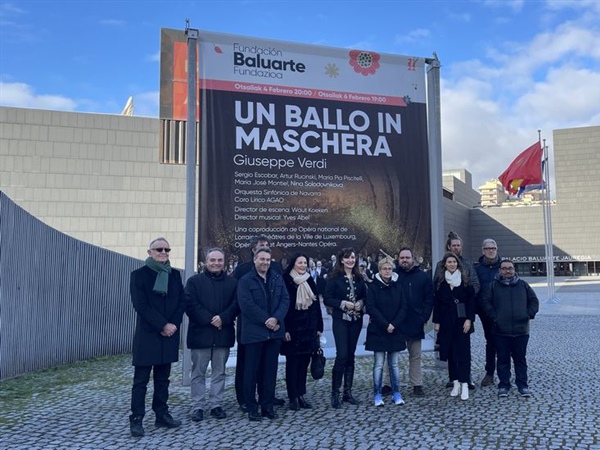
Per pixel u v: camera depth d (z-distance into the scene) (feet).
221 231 25.11
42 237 28.14
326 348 26.91
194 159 24.71
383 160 27.99
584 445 14.70
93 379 25.39
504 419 17.46
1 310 24.45
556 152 222.28
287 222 26.16
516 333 20.74
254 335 17.65
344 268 20.06
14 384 24.04
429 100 29.07
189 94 24.75
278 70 26.48
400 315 19.61
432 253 28.53
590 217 215.72
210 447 14.99
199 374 18.20
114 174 89.20
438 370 26.43
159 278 16.71
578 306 69.67
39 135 86.63
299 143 26.58
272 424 17.24
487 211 234.17
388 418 17.78
